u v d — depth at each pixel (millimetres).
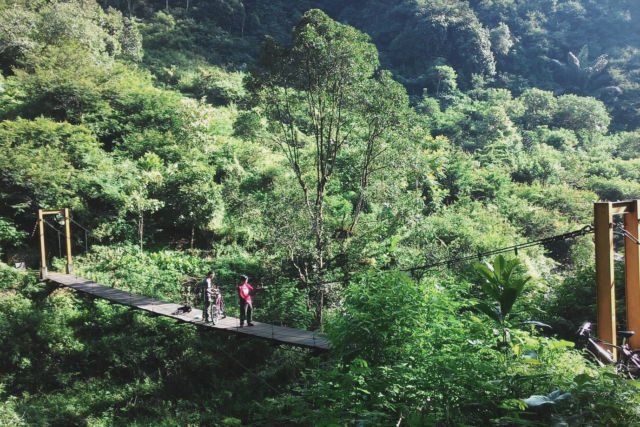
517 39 72000
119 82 25734
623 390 3238
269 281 16141
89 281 14852
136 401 11289
